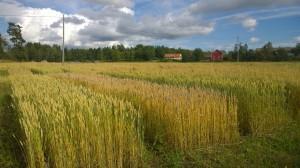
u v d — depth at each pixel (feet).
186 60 292.81
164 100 21.24
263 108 25.68
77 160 15.46
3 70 137.28
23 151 17.26
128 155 17.24
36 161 15.05
